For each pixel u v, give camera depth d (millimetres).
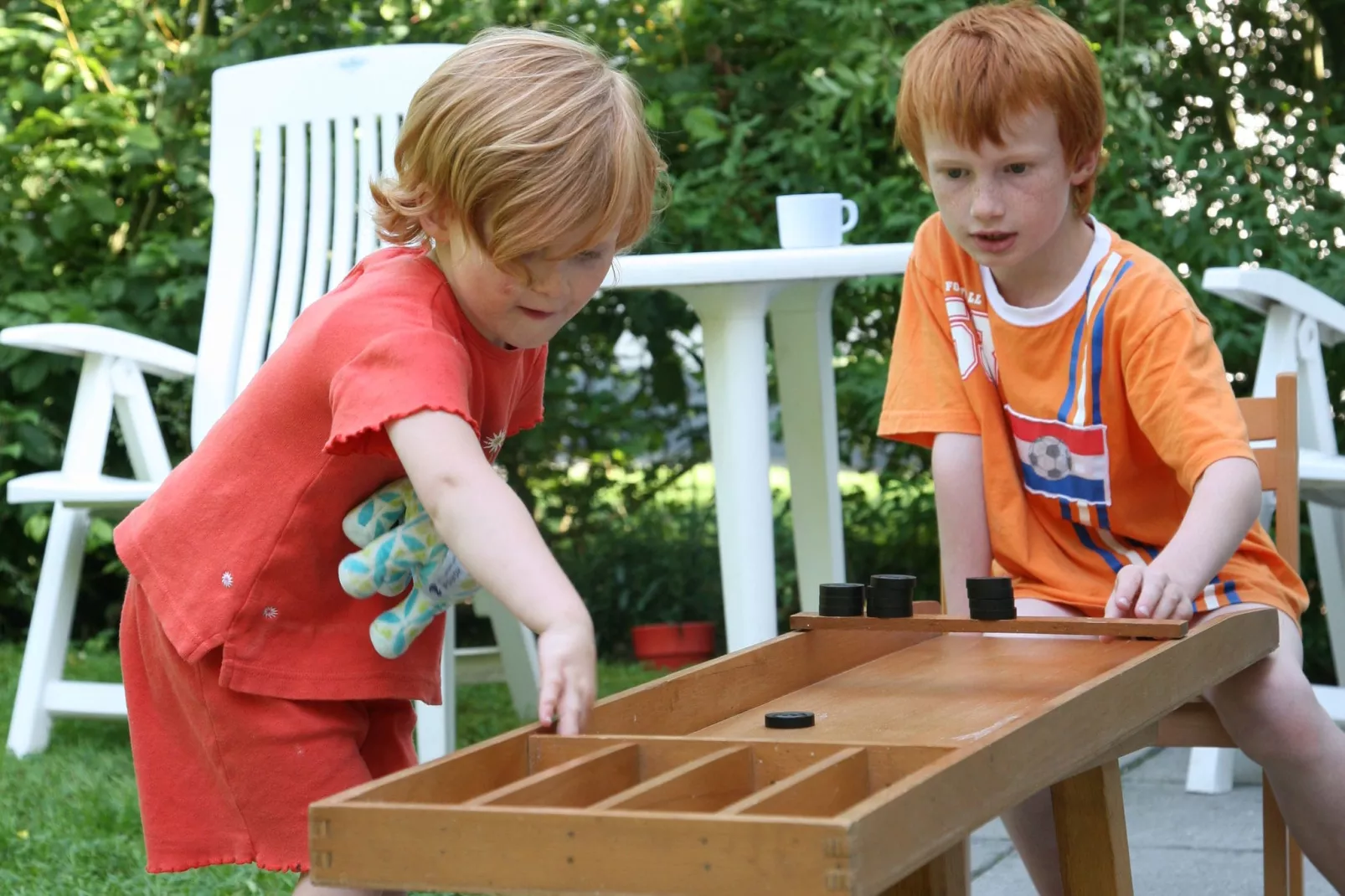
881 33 4008
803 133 4230
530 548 1221
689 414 4715
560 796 1019
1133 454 1904
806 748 1062
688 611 4406
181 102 4461
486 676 3750
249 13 4453
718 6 4344
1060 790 1314
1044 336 1922
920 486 4395
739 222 4156
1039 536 1969
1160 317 1830
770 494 2707
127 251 4492
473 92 1371
